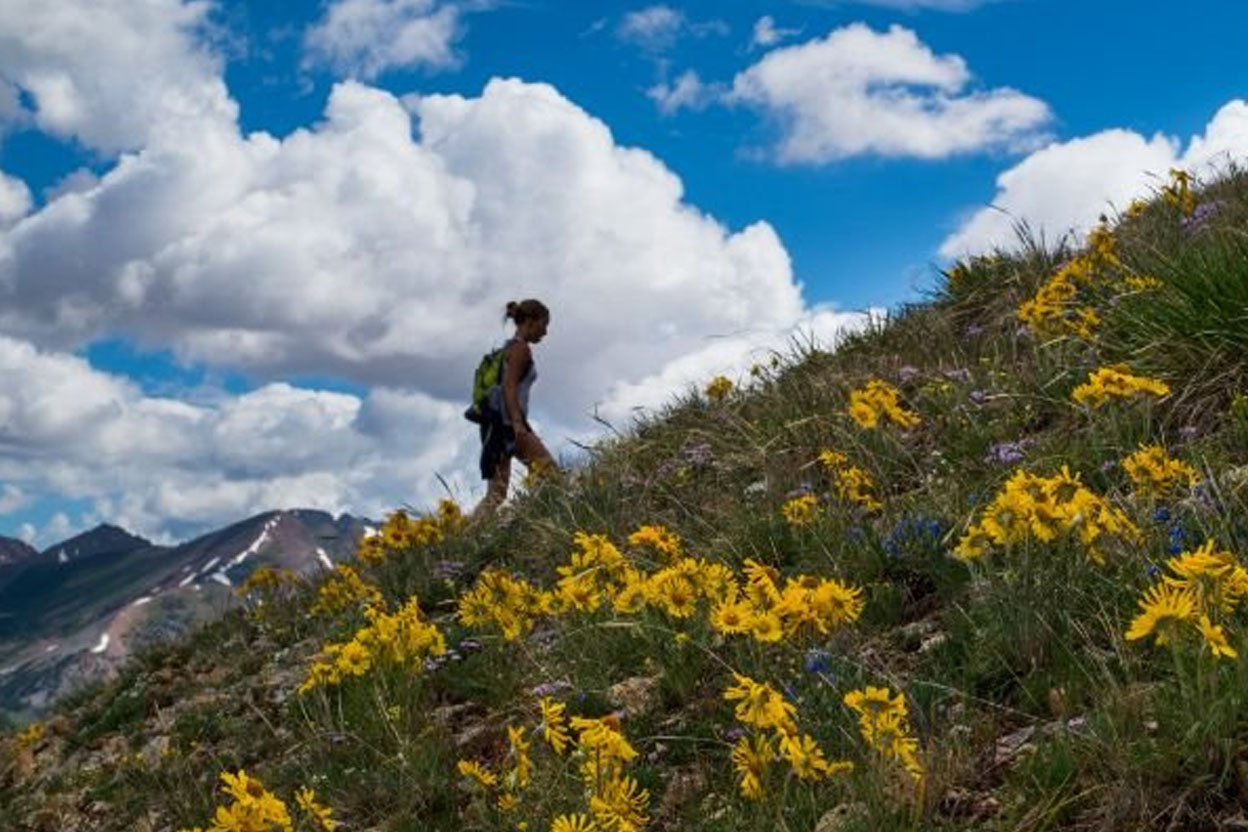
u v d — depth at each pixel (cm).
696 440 959
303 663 844
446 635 706
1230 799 318
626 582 539
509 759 484
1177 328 648
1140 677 390
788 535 662
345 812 505
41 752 911
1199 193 1099
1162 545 457
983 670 431
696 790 422
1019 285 1018
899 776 361
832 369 995
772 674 464
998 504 436
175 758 677
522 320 1181
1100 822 325
